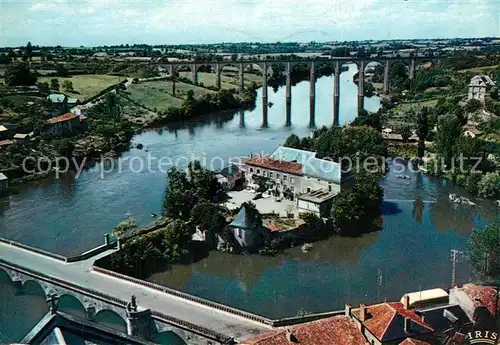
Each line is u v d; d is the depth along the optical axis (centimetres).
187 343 10612
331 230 16975
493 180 19988
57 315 6644
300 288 13688
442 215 18462
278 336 8581
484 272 13288
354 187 18162
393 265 14812
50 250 15988
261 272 14688
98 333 6700
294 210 17725
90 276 13000
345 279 14088
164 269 14900
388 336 8650
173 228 15550
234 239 15712
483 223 17738
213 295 13400
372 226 17538
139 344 6838
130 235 15650
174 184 18475
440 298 10419
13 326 11700
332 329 8875
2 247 14950
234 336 10269
